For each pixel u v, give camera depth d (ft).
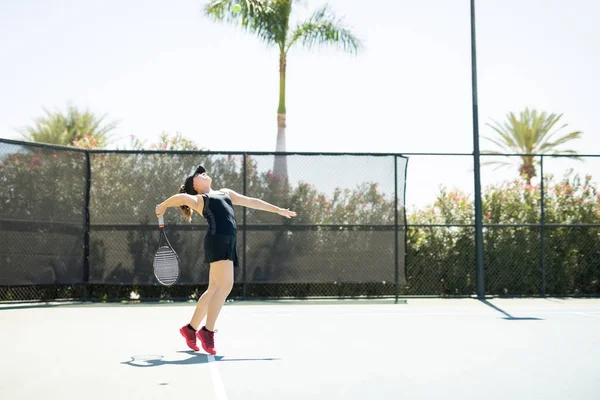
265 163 47.34
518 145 128.67
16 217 43.19
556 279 52.13
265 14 82.48
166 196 46.91
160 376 20.63
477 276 50.39
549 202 53.62
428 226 50.14
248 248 46.83
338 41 85.30
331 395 17.97
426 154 49.08
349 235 47.26
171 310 42.24
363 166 47.52
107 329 32.60
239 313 40.27
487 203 53.47
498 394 17.99
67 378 20.33
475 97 50.26
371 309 42.68
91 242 46.62
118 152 46.91
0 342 28.14
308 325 34.04
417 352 25.20
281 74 95.25
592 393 18.07
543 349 25.81
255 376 20.61
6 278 42.75
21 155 43.60
